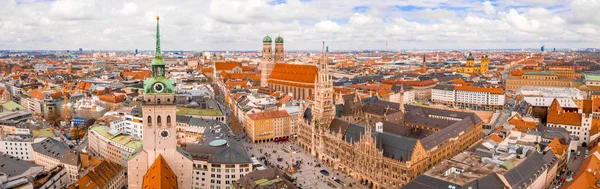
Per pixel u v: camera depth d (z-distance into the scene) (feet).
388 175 613.52
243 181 515.91
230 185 579.89
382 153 617.62
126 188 627.05
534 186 529.04
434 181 476.13
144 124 461.37
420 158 614.34
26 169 581.53
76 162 613.93
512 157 557.33
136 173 470.80
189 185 481.46
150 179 410.52
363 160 647.15
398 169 599.57
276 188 486.38
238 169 579.89
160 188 376.68
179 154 472.85
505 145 641.81
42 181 549.13
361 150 650.84
